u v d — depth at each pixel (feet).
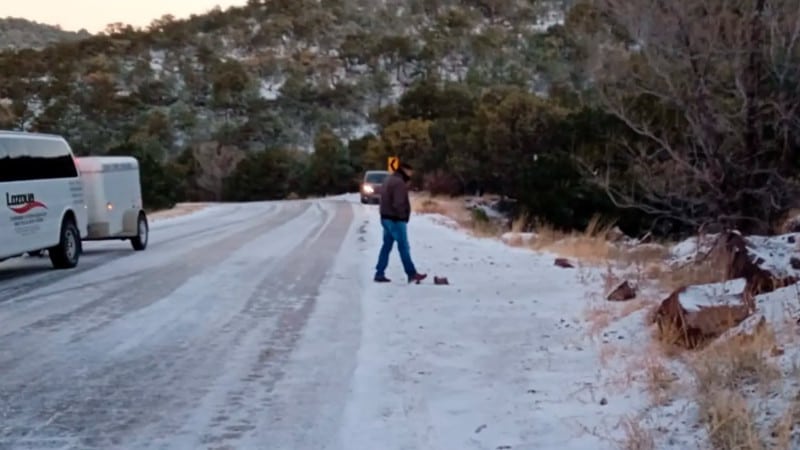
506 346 28.71
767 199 45.78
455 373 25.58
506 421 20.81
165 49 505.25
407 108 225.56
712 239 43.62
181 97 404.16
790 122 44.37
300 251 62.85
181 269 52.29
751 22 43.86
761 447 16.63
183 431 20.88
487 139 122.21
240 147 341.62
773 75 44.62
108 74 403.34
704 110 45.47
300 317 35.27
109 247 71.20
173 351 29.37
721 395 18.95
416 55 432.66
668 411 19.99
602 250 53.31
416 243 66.54
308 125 382.22
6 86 376.48
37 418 22.00
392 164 44.39
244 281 46.16
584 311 32.94
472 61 403.95
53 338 31.71
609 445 18.47
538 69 285.02
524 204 84.07
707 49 44.42
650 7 44.50
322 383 25.03
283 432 20.72
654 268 39.50
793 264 30.40
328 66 447.01
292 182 256.93
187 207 164.14
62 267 54.80
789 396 18.85
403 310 36.11
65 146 57.00
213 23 543.80
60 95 366.84
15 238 48.60
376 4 570.46
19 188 49.42
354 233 81.35
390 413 21.98
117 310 37.60
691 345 25.09
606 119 81.05
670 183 49.08
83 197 58.70
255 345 30.14
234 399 23.53
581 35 59.21
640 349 26.08
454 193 150.20
